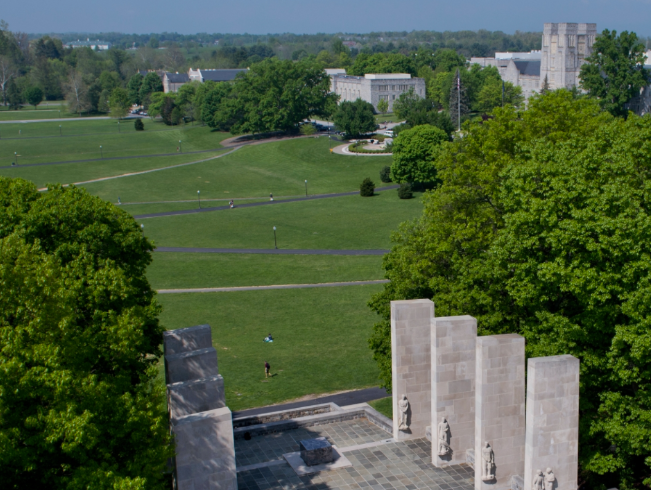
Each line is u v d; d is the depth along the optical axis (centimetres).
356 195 16212
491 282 4659
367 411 4700
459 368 3722
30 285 2927
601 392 3806
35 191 4762
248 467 3847
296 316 8331
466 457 3809
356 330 7769
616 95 17912
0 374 2530
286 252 11594
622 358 3544
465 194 5194
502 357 3381
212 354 3688
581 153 3975
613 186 3606
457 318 3684
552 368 3134
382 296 5588
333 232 12862
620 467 3784
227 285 9788
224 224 13825
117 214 4856
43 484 2659
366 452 3972
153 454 2894
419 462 3828
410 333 4019
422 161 15375
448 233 5116
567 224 3603
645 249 3531
